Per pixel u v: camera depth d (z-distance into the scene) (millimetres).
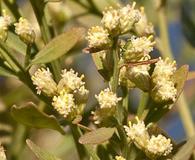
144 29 173
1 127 207
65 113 146
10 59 153
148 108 153
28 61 153
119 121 146
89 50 147
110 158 152
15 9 170
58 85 148
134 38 149
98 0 207
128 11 148
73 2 209
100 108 146
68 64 211
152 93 151
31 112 138
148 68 153
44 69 152
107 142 152
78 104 148
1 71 153
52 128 142
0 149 147
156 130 147
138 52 148
